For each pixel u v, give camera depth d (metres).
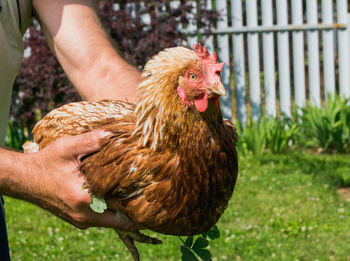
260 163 2.96
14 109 3.26
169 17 3.15
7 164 0.95
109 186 0.91
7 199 2.56
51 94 3.11
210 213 0.94
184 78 0.89
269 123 3.28
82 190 0.92
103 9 3.02
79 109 1.02
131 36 3.04
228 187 0.94
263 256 1.88
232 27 3.41
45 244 2.02
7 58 1.06
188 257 1.00
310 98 3.53
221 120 0.93
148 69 0.92
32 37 3.04
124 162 0.91
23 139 3.22
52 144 0.95
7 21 1.06
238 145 3.16
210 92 0.89
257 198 2.43
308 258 1.86
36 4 1.14
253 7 3.39
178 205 0.91
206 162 0.91
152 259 1.88
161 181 0.91
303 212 2.26
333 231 2.07
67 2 1.17
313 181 2.63
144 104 0.91
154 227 0.94
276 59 4.22
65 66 1.16
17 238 2.07
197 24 3.29
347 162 2.96
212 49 3.40
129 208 0.92
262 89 4.11
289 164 2.93
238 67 3.48
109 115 0.99
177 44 3.11
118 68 1.14
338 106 3.21
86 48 1.14
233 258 1.87
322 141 3.23
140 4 3.29
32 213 2.37
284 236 2.02
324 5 3.41
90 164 0.92
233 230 2.07
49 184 0.94
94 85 1.12
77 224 0.97
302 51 3.44
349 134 3.18
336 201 2.38
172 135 0.90
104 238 2.08
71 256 1.92
